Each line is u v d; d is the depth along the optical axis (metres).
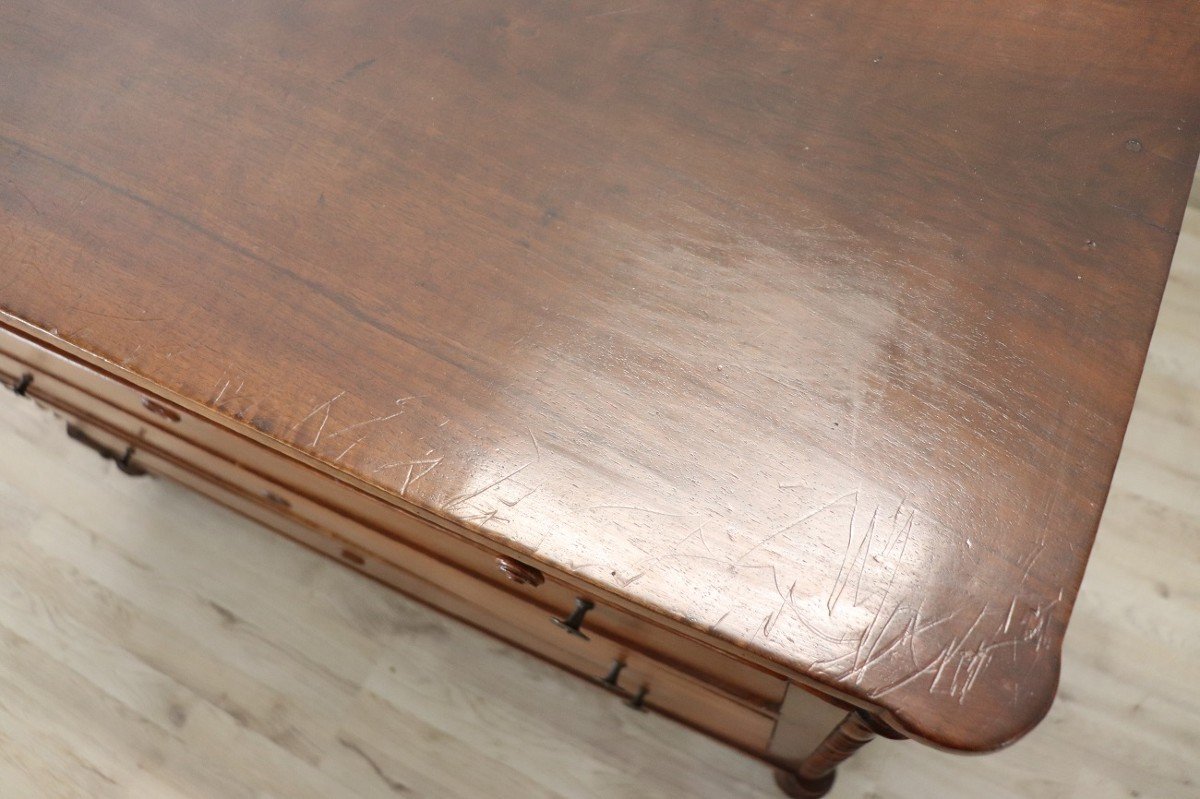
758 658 0.55
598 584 0.56
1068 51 0.69
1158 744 1.01
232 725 1.07
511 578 0.68
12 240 0.67
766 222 0.66
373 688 1.08
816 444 0.59
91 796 1.03
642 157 0.68
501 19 0.74
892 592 0.55
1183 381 1.18
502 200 0.67
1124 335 0.61
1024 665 0.53
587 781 1.03
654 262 0.65
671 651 0.71
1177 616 1.07
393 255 0.66
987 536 0.56
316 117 0.71
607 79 0.71
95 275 0.66
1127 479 1.13
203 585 1.13
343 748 1.05
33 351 0.80
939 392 0.60
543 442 0.60
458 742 1.05
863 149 0.67
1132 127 0.67
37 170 0.70
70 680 1.09
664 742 1.04
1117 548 1.10
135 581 1.14
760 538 0.57
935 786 1.00
